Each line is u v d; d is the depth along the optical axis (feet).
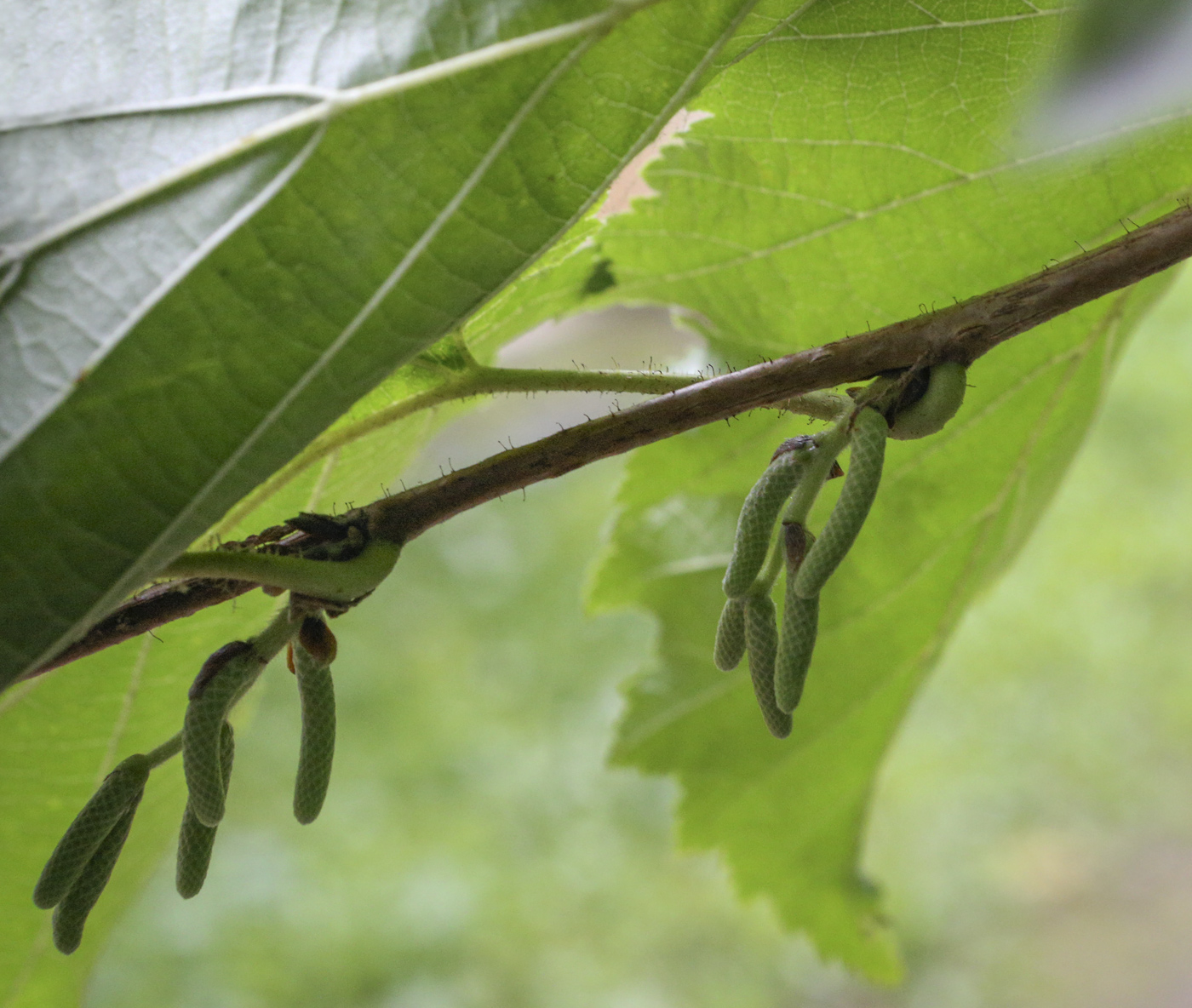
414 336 1.05
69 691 1.33
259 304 1.04
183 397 1.03
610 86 1.06
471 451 5.43
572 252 1.25
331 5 1.05
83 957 1.49
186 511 1.03
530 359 4.35
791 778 1.80
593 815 5.08
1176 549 5.86
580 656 5.93
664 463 1.58
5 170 1.04
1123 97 0.75
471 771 5.21
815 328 1.41
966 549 1.59
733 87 1.26
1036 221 1.32
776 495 1.09
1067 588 5.97
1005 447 1.49
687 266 1.38
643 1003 4.32
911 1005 4.56
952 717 5.76
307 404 1.04
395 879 4.52
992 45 1.22
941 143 1.28
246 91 1.04
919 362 1.09
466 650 6.02
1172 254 1.09
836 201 1.33
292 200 1.04
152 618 1.10
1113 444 6.35
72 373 1.03
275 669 5.40
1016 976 4.67
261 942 4.19
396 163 1.05
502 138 1.05
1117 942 4.69
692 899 4.79
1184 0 0.72
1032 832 5.33
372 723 5.45
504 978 4.30
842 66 1.24
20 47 1.05
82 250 1.04
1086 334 1.41
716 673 1.72
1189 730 5.52
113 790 1.08
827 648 1.67
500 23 1.05
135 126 1.04
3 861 1.38
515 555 6.59
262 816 4.83
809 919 1.90
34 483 1.02
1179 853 5.14
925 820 5.37
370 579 1.08
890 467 1.49
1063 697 5.72
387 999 4.11
